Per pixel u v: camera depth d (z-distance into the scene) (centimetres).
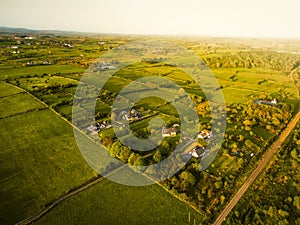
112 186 6975
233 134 9956
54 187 6919
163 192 6794
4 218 5912
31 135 9494
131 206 6350
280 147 9375
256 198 6831
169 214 6147
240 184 7331
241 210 6412
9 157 8200
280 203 6662
